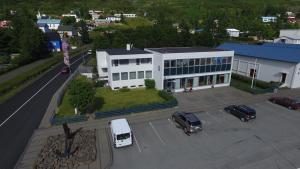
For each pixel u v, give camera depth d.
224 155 26.34
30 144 28.61
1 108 40.06
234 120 35.16
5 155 26.44
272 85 49.28
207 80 50.56
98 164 24.69
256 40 124.50
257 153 26.66
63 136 30.20
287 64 49.47
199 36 91.31
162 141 29.41
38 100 44.03
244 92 48.12
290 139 29.56
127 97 44.88
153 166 24.47
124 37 83.06
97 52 58.28
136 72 49.78
